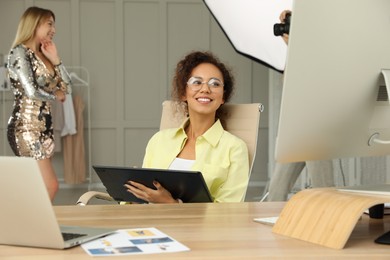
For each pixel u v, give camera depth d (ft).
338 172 14.06
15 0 21.56
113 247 2.92
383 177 12.37
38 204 2.85
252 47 8.46
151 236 3.19
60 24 21.86
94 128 22.20
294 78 3.10
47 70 12.32
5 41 21.50
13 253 2.85
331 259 2.74
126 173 5.73
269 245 2.98
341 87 3.24
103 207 4.53
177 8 22.33
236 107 7.57
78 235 3.16
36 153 12.19
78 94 21.98
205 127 7.07
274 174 9.51
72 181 21.20
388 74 3.29
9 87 20.66
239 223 3.67
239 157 6.82
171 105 8.00
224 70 7.29
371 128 3.52
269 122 21.72
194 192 5.64
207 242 3.05
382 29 3.27
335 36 3.13
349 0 3.12
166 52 22.34
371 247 2.96
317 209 3.17
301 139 3.27
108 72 22.18
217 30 22.49
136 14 22.18
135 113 22.36
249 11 8.15
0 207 2.95
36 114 12.18
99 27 22.03
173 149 7.14
